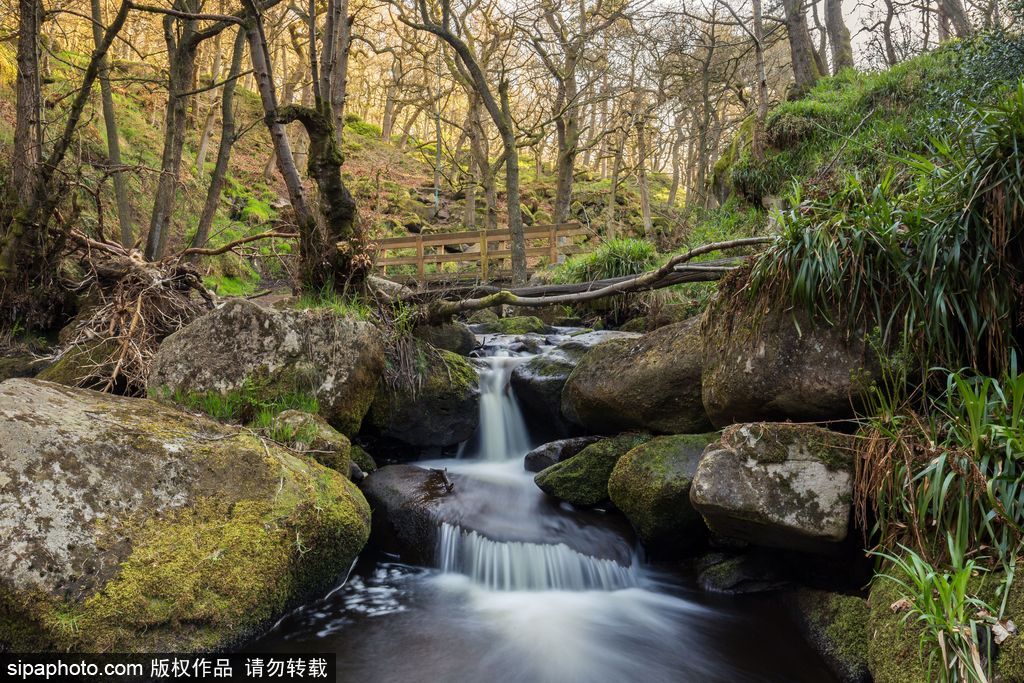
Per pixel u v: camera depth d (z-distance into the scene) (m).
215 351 4.32
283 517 3.15
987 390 2.57
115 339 5.09
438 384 5.25
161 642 2.63
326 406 4.48
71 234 6.34
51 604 2.47
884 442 2.84
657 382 4.25
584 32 14.93
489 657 3.04
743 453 3.11
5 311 6.34
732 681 2.88
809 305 3.21
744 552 3.63
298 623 3.24
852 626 2.82
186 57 7.96
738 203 11.26
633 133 19.69
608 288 5.40
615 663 3.02
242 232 15.55
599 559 3.72
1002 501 2.29
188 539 2.86
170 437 3.20
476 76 10.84
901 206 3.33
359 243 5.39
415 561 3.99
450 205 23.33
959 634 2.06
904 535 2.67
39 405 3.02
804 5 13.84
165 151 8.07
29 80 6.21
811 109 10.53
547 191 25.06
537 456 4.84
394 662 2.98
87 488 2.77
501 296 5.53
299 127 23.28
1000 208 2.77
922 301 2.98
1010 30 6.77
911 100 9.35
